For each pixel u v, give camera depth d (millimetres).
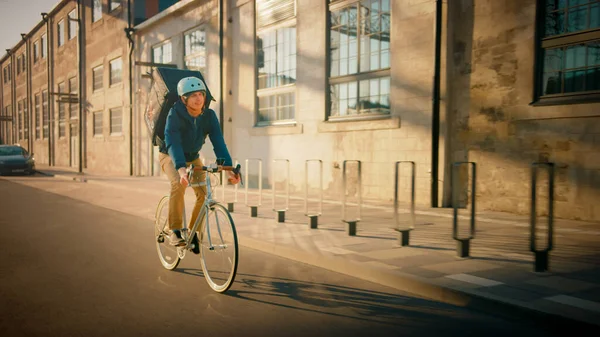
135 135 23375
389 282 4625
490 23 8969
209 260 4547
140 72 22812
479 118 9211
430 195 9844
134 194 13891
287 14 13719
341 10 12062
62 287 4523
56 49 35438
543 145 8234
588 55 7703
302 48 13086
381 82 11133
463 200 9555
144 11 23609
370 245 6051
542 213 8289
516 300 3752
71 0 31875
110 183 17000
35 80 41531
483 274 4578
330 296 4270
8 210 10375
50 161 36562
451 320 3646
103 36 27078
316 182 12875
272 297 4234
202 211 4648
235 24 15867
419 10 10023
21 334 3326
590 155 7609
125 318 3668
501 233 6816
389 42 10883
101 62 27422
